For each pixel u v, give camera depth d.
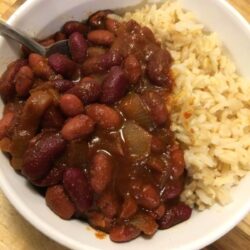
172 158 0.14
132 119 0.13
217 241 0.15
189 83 0.14
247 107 0.15
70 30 0.15
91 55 0.15
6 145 0.13
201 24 0.16
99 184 0.13
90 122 0.13
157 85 0.14
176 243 0.13
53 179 0.13
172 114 0.14
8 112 0.14
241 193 0.14
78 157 0.13
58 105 0.13
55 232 0.12
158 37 0.15
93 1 0.15
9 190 0.12
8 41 0.14
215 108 0.14
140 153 0.13
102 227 0.13
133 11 0.16
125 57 0.14
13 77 0.13
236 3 0.17
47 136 0.13
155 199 0.13
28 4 0.14
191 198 0.14
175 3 0.16
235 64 0.16
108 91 0.13
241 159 0.14
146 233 0.13
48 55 0.15
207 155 0.14
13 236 0.14
